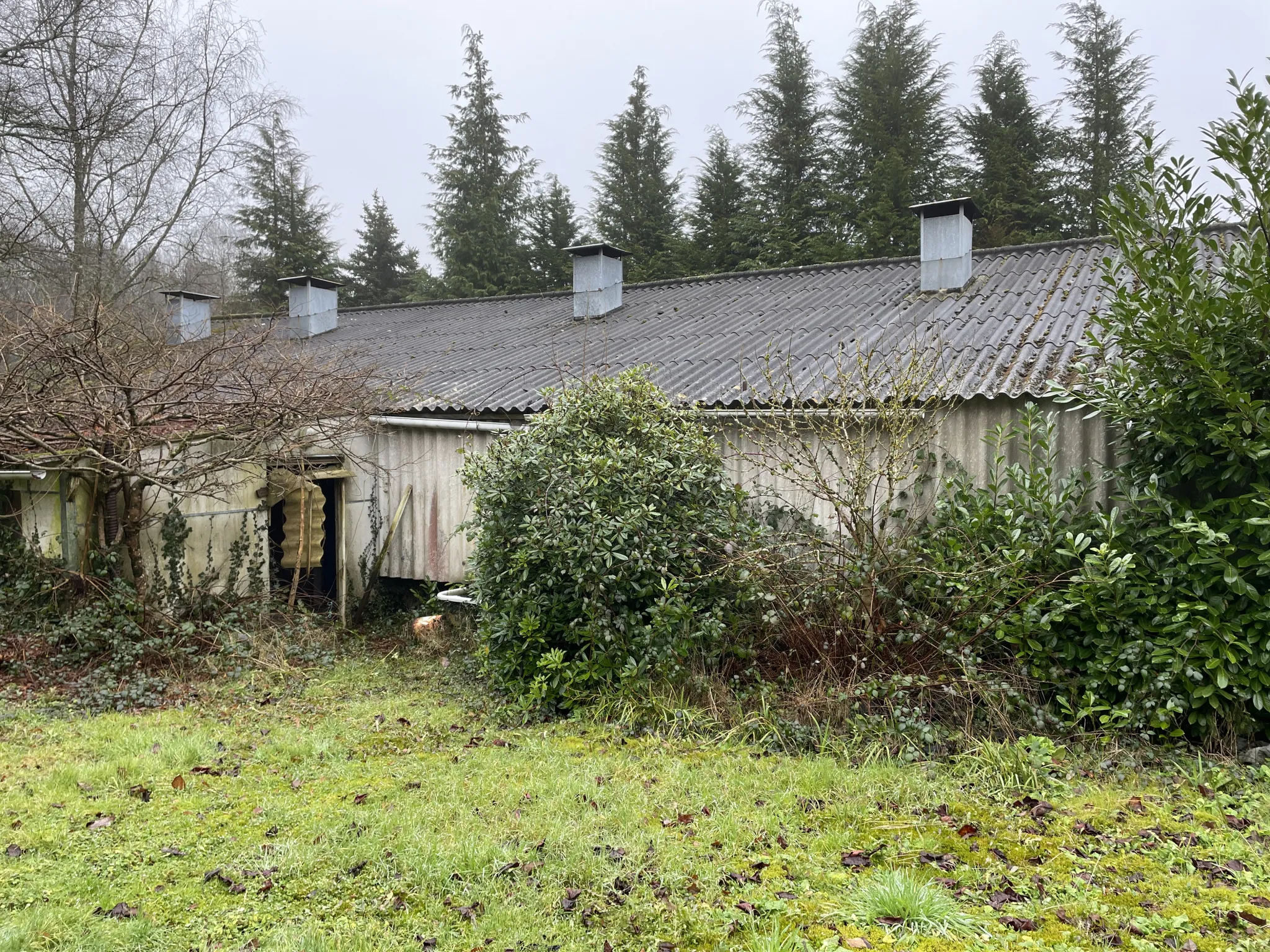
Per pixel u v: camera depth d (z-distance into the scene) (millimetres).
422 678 7242
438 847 3666
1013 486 5973
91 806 4219
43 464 6922
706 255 24344
